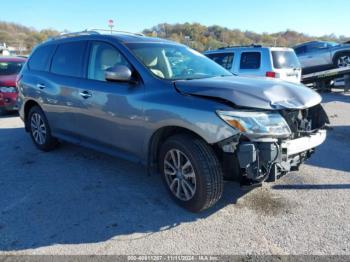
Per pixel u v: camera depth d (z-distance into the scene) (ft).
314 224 11.35
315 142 12.28
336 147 19.71
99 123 14.64
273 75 30.19
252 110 10.68
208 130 10.80
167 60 14.16
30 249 10.24
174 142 11.85
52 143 18.88
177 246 10.30
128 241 10.59
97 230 11.20
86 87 15.03
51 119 17.79
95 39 15.42
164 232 11.04
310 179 14.94
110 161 17.53
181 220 11.73
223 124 10.55
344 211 12.16
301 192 13.69
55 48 17.80
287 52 32.14
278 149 10.75
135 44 14.32
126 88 13.30
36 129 19.47
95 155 18.49
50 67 17.85
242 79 13.03
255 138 10.59
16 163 17.53
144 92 12.71
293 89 12.37
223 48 33.81
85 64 15.56
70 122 16.42
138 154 13.46
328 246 10.17
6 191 14.17
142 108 12.55
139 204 12.89
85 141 16.20
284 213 12.10
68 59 16.67
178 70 13.91
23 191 14.15
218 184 11.44
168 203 12.93
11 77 31.17
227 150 10.91
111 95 13.74
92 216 12.06
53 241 10.62
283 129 10.91
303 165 16.65
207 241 10.52
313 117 13.24
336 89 48.91
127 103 13.10
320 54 48.96
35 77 18.51
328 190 13.84
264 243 10.37
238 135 10.51
